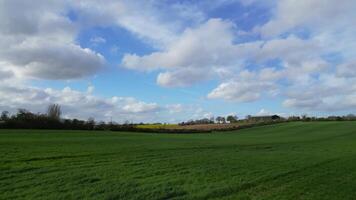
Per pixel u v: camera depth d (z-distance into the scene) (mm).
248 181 18016
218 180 18188
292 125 101062
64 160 24016
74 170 19844
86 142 41344
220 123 120750
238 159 27953
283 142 52438
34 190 14766
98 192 14672
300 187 16953
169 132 88812
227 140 55719
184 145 41156
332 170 22781
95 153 28797
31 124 74312
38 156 25297
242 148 39250
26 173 18422
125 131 82562
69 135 55812
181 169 21797
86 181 16875
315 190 16375
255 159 28281
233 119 126438
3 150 28562
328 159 29016
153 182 17078
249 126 105688
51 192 14523
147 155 28906
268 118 124312
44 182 16359
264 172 21250
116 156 27422
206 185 16703
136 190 15188
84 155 27172
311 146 44438
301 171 22031
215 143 46719
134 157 27266
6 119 74000
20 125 73000
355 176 20516
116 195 14219
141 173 19766
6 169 19203
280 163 25812
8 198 13484
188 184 16875
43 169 19734
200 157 28750
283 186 17062
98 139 48156
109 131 77938
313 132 80750
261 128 100375
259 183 17672
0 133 54656
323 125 94688
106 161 24406
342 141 55812
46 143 37625
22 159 23438
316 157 30672
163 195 14414
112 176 18453
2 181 16297
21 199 13359
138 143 42719
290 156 31172
